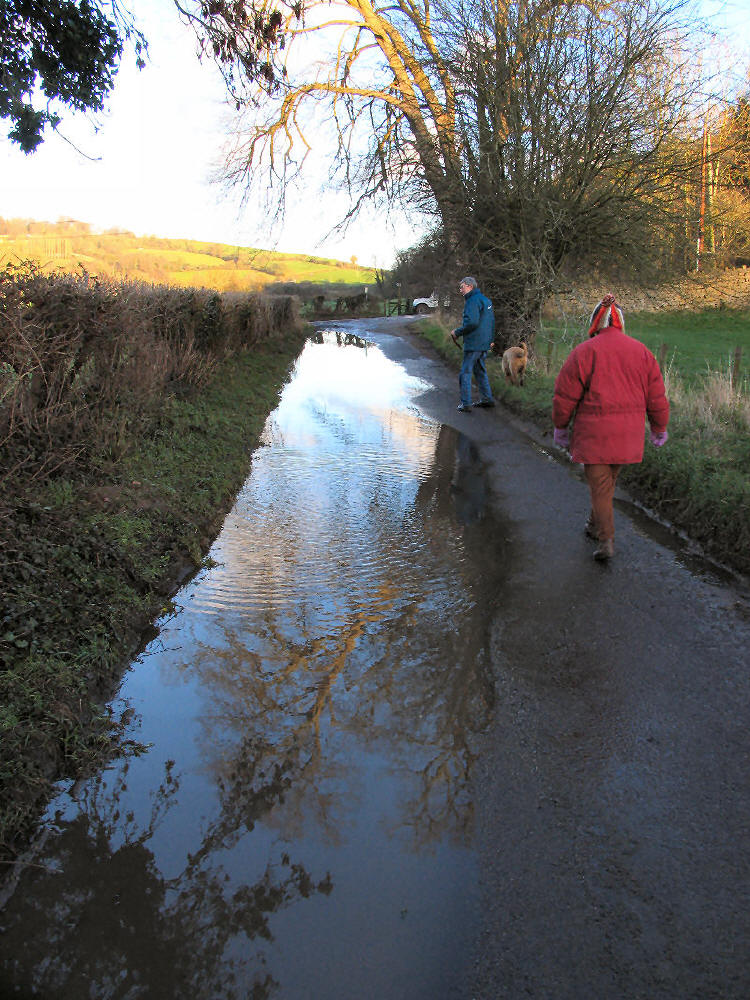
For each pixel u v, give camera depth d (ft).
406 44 44.98
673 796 8.98
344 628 13.87
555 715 10.75
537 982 6.63
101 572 14.33
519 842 8.34
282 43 17.48
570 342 42.80
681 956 6.85
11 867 8.23
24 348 16.08
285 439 30.81
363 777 9.60
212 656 12.94
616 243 43.57
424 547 18.15
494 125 41.63
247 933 7.28
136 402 23.44
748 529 15.88
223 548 18.24
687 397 29.73
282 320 73.67
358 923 7.35
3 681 10.50
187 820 8.93
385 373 52.16
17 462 16.60
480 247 46.55
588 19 39.04
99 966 7.01
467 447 29.40
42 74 17.58
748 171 43.91
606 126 39.70
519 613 14.14
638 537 18.08
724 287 71.36
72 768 9.88
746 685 11.29
